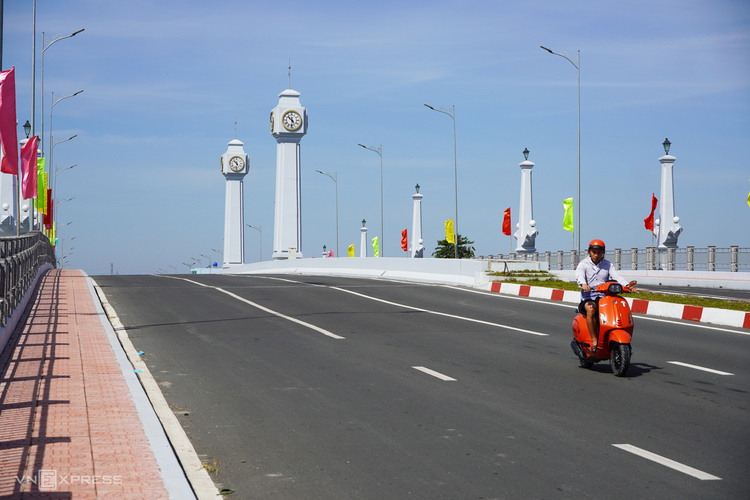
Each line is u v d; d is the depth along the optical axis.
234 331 15.98
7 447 7.08
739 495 6.13
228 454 7.36
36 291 22.30
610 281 11.82
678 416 8.81
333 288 27.25
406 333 15.96
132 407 8.72
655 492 6.20
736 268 35.62
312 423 8.52
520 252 56.97
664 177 44.94
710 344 14.69
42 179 46.62
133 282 29.53
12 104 16.55
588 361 11.99
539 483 6.44
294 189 84.62
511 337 15.52
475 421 8.59
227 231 113.56
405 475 6.68
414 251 73.75
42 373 10.59
